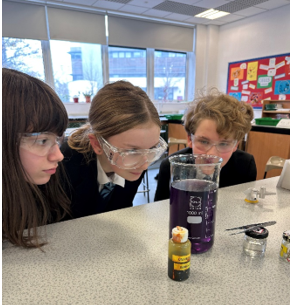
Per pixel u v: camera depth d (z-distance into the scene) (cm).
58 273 45
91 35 420
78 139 84
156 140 65
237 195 84
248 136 281
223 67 525
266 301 38
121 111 62
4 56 366
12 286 41
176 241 42
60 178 75
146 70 495
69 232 59
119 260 48
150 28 471
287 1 388
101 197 91
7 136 48
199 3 397
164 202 79
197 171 52
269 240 56
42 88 53
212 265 47
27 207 54
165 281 42
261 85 456
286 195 84
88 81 441
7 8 354
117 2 390
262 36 444
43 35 385
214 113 87
